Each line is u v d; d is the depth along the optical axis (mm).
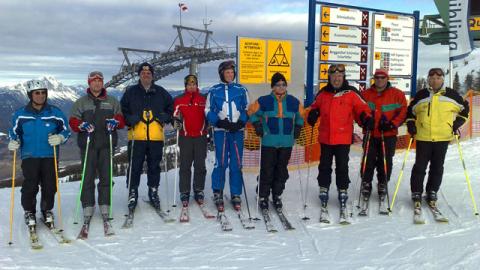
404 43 10242
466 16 9578
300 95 9141
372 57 9867
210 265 4125
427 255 4238
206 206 5969
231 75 5605
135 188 5586
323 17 9117
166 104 5645
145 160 5816
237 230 5121
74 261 4246
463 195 6094
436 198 5629
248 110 5516
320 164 5660
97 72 5156
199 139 5781
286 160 5609
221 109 5574
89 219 5172
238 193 5891
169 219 5383
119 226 5238
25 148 4922
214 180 5812
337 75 5383
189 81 5703
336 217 5539
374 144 5855
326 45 9227
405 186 6613
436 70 5387
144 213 5680
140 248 4586
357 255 4320
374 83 5887
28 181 4902
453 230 4934
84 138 5188
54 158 4996
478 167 7539
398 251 4379
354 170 7758
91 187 5254
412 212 5594
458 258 4109
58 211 5715
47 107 4988
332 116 5449
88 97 5219
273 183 5727
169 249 4551
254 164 8141
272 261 4215
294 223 5352
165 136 5883
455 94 5445
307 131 8547
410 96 10492
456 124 5445
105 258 4324
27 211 4953
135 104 5441
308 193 6520
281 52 8836
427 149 5543
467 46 9641
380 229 5055
